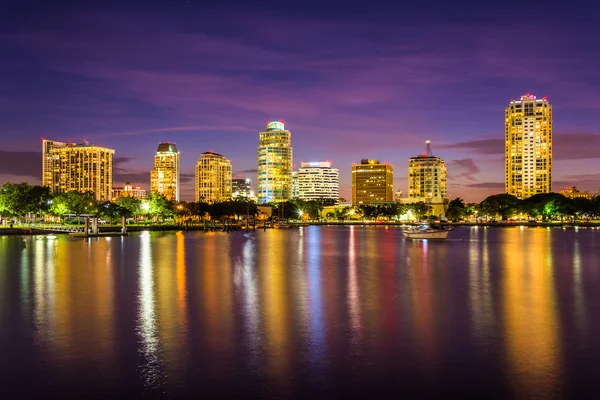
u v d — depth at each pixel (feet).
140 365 87.45
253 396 74.64
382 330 111.14
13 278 194.70
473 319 122.21
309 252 338.13
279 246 401.08
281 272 219.61
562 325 116.06
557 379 80.89
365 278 199.72
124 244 408.26
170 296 153.89
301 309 134.10
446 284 183.01
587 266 248.11
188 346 98.43
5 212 589.32
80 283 181.37
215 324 116.26
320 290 167.32
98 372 84.07
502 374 83.05
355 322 118.73
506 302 145.79
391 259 287.69
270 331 110.01
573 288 173.99
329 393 75.72
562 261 274.98
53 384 79.05
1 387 77.92
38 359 90.68
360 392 76.02
